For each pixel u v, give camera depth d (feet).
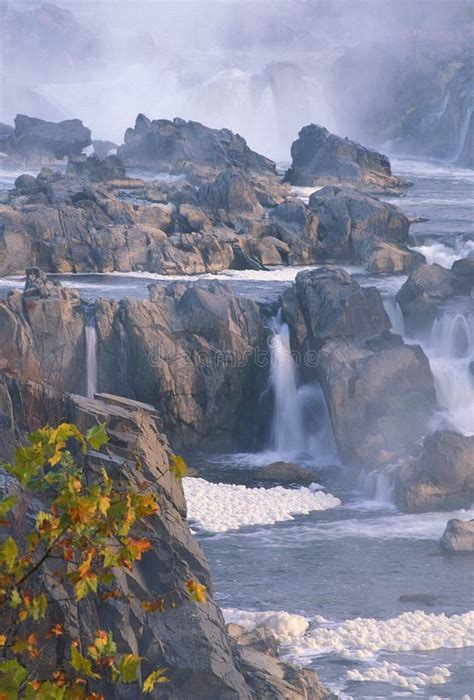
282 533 606.14
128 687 357.20
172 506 400.06
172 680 361.30
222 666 364.99
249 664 384.88
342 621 495.41
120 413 416.87
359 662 449.48
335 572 551.59
